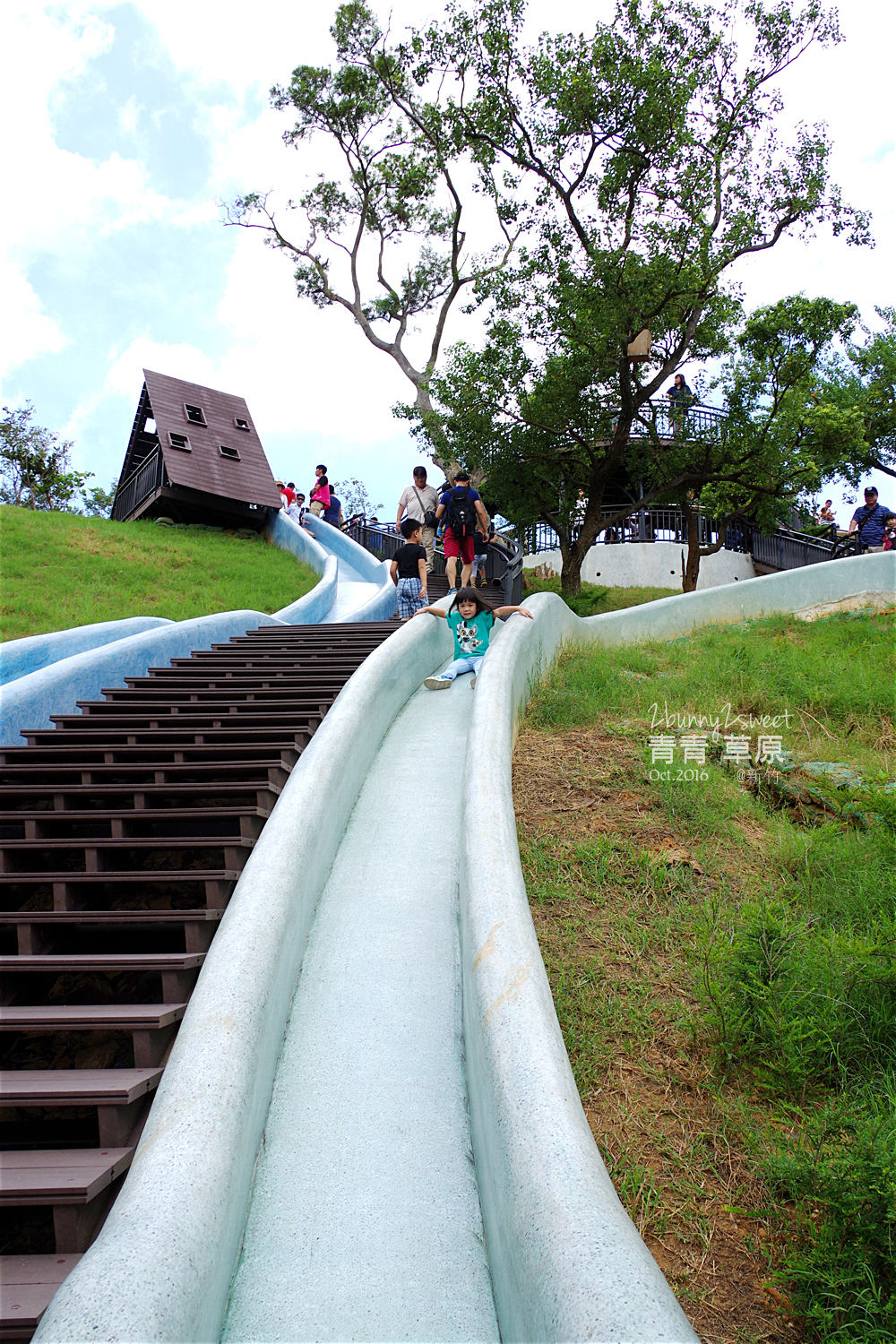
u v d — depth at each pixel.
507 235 26.38
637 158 15.16
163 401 24.19
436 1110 3.04
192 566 17.38
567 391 15.36
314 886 4.18
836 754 6.46
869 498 18.61
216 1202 2.22
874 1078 3.12
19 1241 2.85
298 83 27.98
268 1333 2.26
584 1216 1.85
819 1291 2.31
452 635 9.47
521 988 2.73
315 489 27.55
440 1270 2.46
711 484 18.98
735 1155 2.90
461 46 19.89
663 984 3.76
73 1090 2.95
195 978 3.87
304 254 30.97
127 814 4.94
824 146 14.68
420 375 29.36
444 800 5.33
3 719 6.67
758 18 14.38
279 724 6.72
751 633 11.91
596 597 18.34
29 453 31.50
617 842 4.91
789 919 4.09
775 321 16.52
